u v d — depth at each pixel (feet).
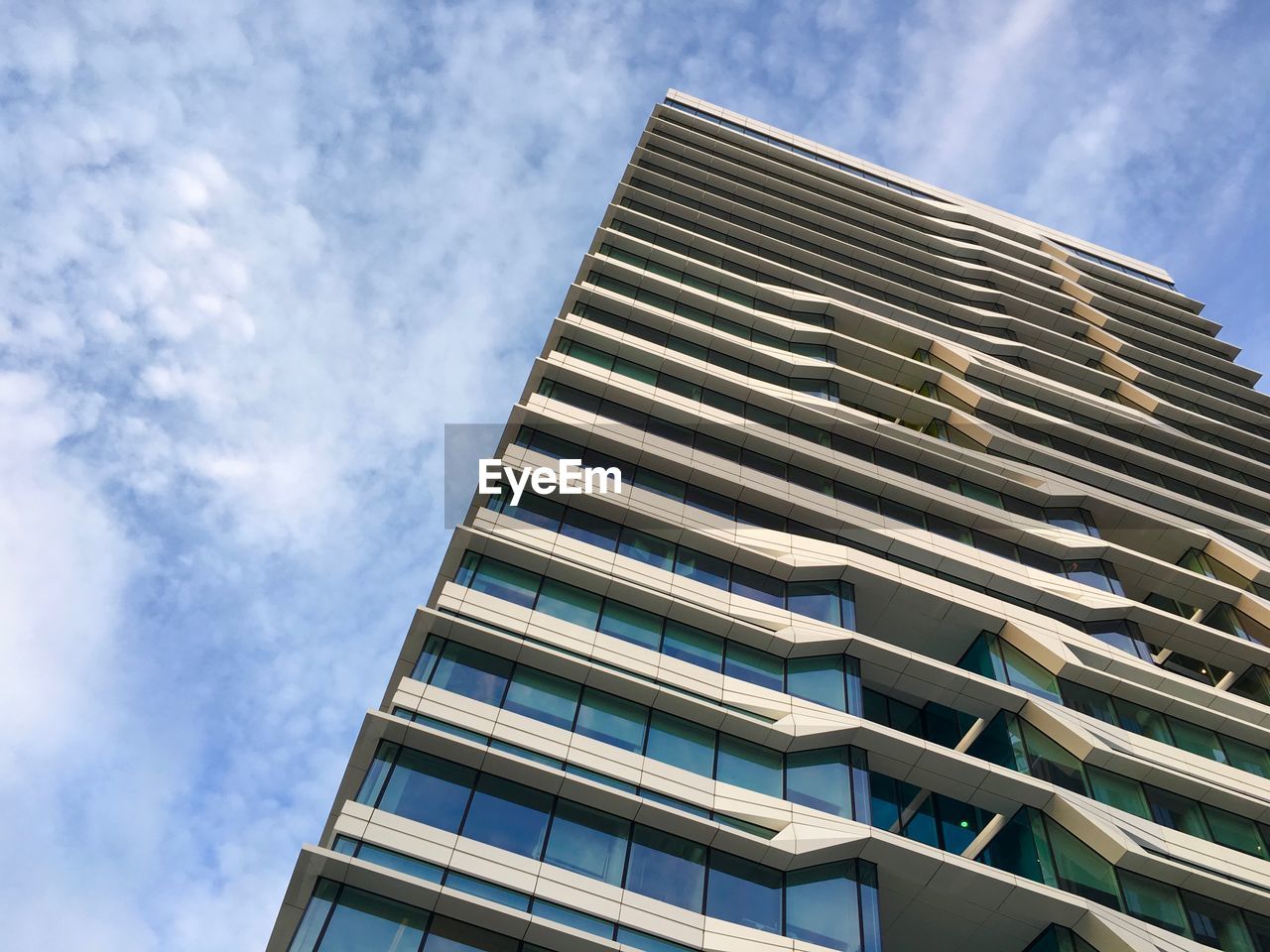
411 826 70.79
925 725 101.14
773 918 73.20
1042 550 125.29
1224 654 116.78
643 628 94.48
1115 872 83.97
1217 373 216.33
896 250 212.43
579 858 73.05
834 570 107.24
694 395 130.11
